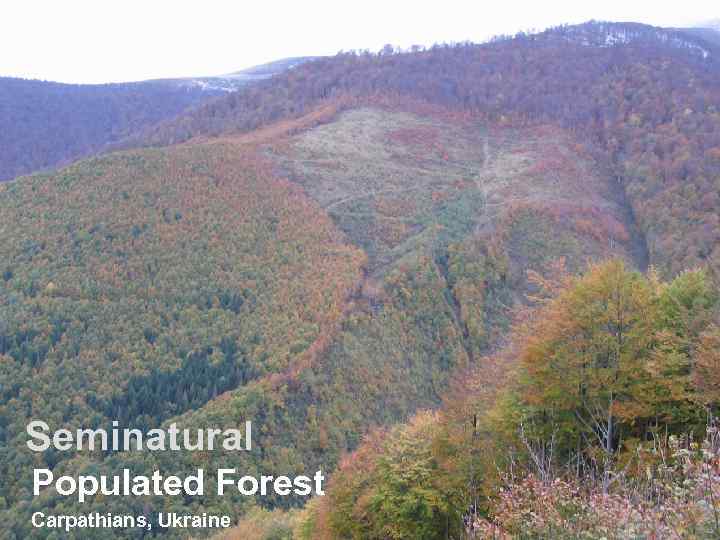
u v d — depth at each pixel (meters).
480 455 18.64
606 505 9.17
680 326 17.73
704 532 7.75
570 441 18.39
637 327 17.48
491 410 19.09
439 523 19.81
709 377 15.21
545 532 9.88
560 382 17.70
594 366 17.62
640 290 17.72
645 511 8.39
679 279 19.81
